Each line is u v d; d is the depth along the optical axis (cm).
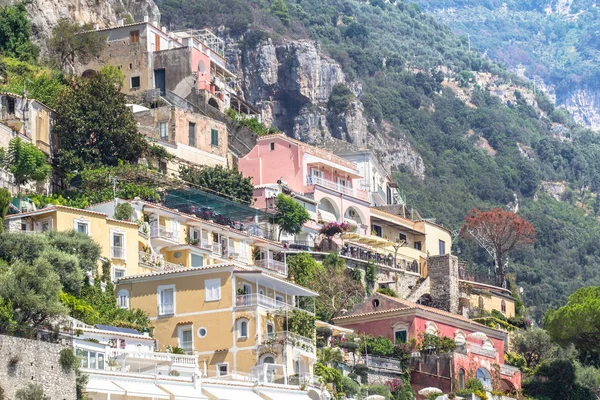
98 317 9906
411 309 13175
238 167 16125
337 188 16225
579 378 14200
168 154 14850
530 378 14125
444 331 13550
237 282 10638
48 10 17638
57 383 7925
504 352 14600
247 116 18775
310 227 15088
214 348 10488
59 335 8356
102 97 14000
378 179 18800
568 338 14788
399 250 16400
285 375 10288
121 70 17288
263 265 13138
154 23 18212
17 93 14200
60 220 10812
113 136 13875
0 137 12488
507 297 16950
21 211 11275
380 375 12369
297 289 11319
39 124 13375
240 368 10400
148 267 11456
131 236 11344
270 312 10700
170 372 9231
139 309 10581
